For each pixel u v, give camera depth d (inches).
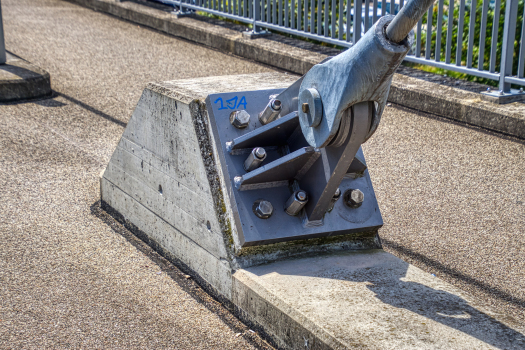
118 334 102.8
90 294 116.0
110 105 259.6
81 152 203.5
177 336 102.4
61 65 326.6
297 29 330.0
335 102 88.6
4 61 289.7
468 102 228.8
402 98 253.4
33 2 519.2
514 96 228.4
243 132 113.0
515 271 129.3
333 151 98.5
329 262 108.1
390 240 142.9
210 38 377.1
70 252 134.0
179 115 117.4
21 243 137.6
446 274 127.9
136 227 143.6
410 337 82.0
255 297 99.3
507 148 204.2
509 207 160.6
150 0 491.5
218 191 110.3
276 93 119.3
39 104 259.1
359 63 84.0
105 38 397.7
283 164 104.7
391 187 174.1
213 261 112.5
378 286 98.1
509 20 217.0
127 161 141.9
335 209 113.3
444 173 184.1
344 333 83.1
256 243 105.5
